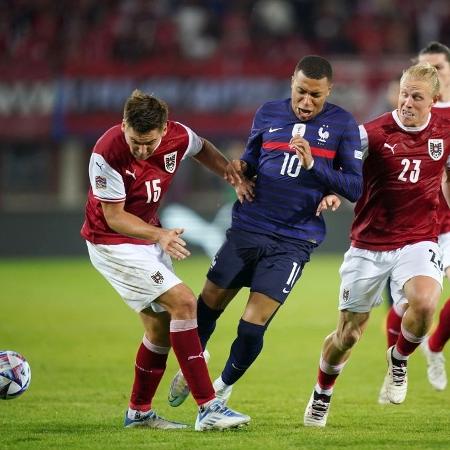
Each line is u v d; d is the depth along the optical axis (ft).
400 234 75.72
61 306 168.66
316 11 274.98
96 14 271.69
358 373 106.83
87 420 77.20
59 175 273.75
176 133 72.49
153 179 71.51
